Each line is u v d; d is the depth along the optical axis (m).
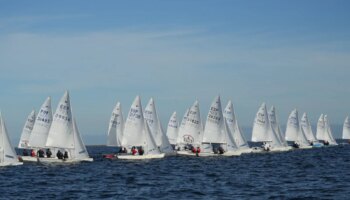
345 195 51.69
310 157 119.12
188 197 52.09
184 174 76.88
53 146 95.12
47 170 83.19
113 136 123.25
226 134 118.06
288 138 173.25
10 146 87.75
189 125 120.00
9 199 51.41
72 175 75.56
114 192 56.03
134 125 107.06
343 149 167.38
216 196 52.56
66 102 95.56
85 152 97.69
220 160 108.00
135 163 99.31
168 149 116.00
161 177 72.50
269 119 152.62
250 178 69.75
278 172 78.62
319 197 50.69
